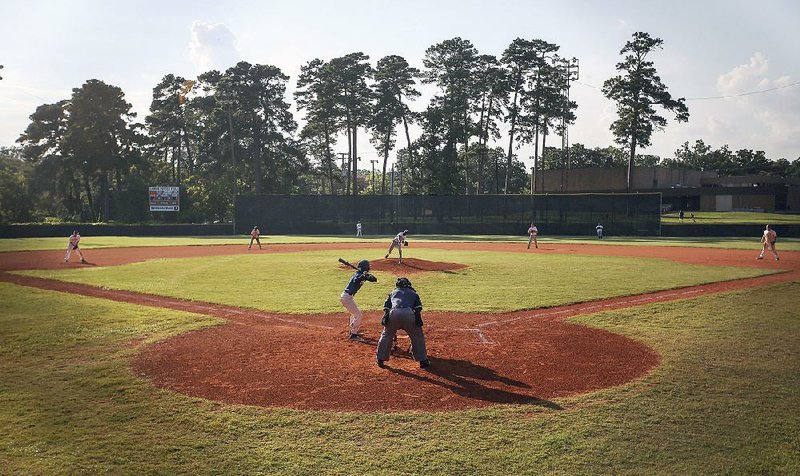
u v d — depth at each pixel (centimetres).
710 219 6856
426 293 1692
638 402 762
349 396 787
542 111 7250
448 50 7662
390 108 7662
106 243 4312
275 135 8188
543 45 7288
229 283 1919
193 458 600
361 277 1127
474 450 619
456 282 1925
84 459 595
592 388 822
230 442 639
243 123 8250
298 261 2673
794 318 1311
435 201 5841
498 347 1062
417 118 7756
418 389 818
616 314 1359
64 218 8181
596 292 1695
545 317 1345
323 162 10069
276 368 919
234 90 7712
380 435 657
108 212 7806
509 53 7300
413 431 668
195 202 7638
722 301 1541
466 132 7588
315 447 626
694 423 693
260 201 5841
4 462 587
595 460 597
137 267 2469
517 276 2084
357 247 3794
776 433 664
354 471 572
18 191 7412
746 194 8194
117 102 7588
